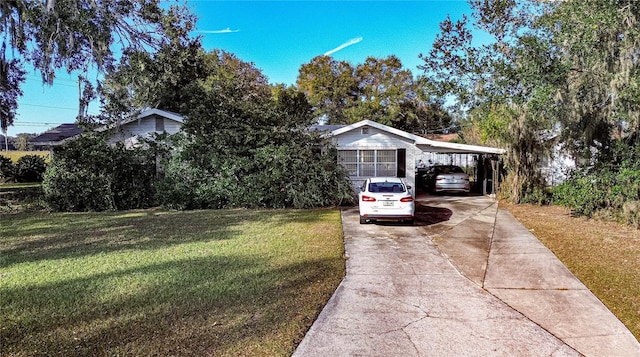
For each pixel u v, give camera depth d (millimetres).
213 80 25781
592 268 6145
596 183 10258
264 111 14398
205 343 3719
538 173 13930
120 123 14352
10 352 3566
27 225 10117
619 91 8555
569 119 10078
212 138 13680
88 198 12930
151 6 12602
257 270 6031
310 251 7223
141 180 13773
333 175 13500
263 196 13359
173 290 5145
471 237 8586
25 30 11383
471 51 12469
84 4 11023
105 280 5547
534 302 4855
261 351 3582
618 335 3959
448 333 4004
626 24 8117
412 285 5496
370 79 38500
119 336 3867
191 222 10430
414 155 14781
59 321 4223
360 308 4645
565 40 8766
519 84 10594
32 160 25859
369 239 8406
